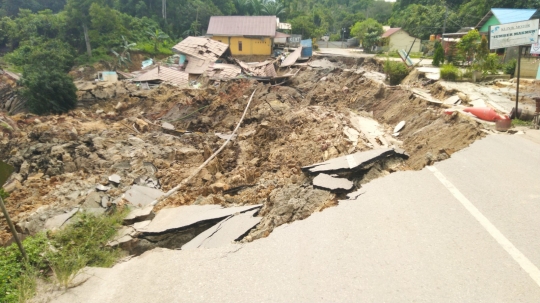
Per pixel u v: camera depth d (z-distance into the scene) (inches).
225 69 1170.0
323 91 877.2
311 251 193.8
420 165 300.2
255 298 163.2
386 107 637.9
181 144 601.9
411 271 173.8
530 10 1032.8
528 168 276.4
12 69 1321.4
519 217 211.8
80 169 485.4
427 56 1295.5
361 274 173.6
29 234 301.9
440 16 1633.9
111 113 847.1
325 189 269.0
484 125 388.5
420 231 204.2
